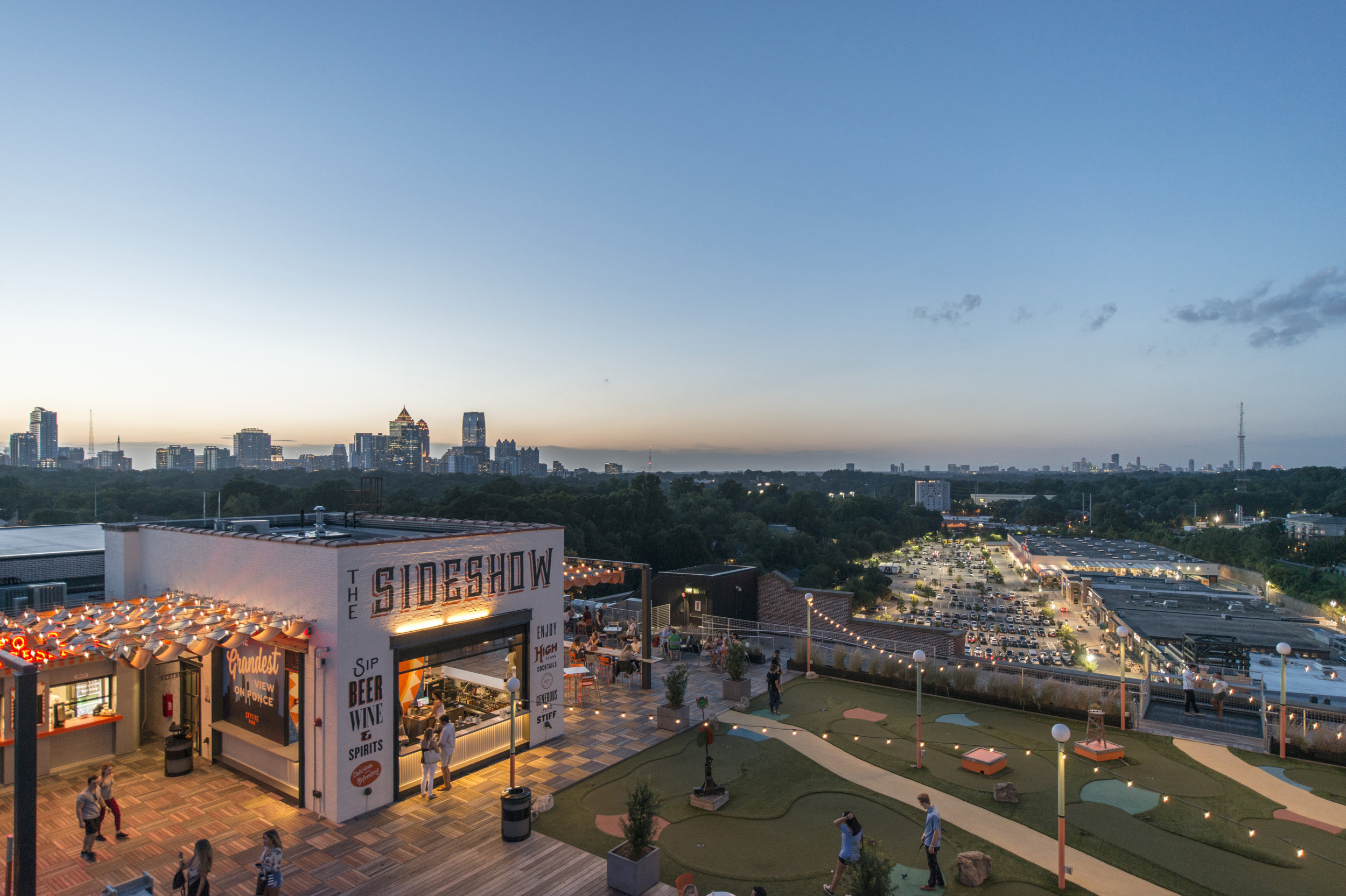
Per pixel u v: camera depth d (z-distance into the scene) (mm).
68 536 31500
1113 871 12766
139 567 21797
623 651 25359
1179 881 12445
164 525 22578
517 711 18828
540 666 19500
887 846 13758
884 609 150875
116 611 17172
